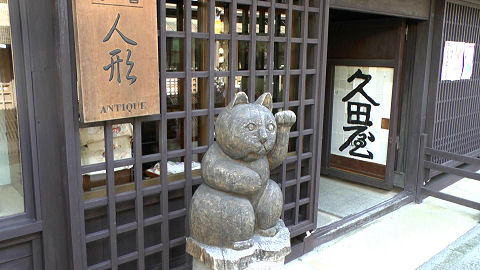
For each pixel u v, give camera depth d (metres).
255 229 2.76
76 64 2.31
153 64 2.56
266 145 2.43
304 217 4.10
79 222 2.48
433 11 5.34
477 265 3.99
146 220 2.81
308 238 4.13
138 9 2.44
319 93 3.78
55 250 2.54
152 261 3.07
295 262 3.99
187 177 2.96
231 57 3.04
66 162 2.38
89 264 2.72
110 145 2.54
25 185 2.40
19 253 2.44
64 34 2.25
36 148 2.37
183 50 2.87
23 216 2.42
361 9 4.25
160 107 2.73
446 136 6.08
